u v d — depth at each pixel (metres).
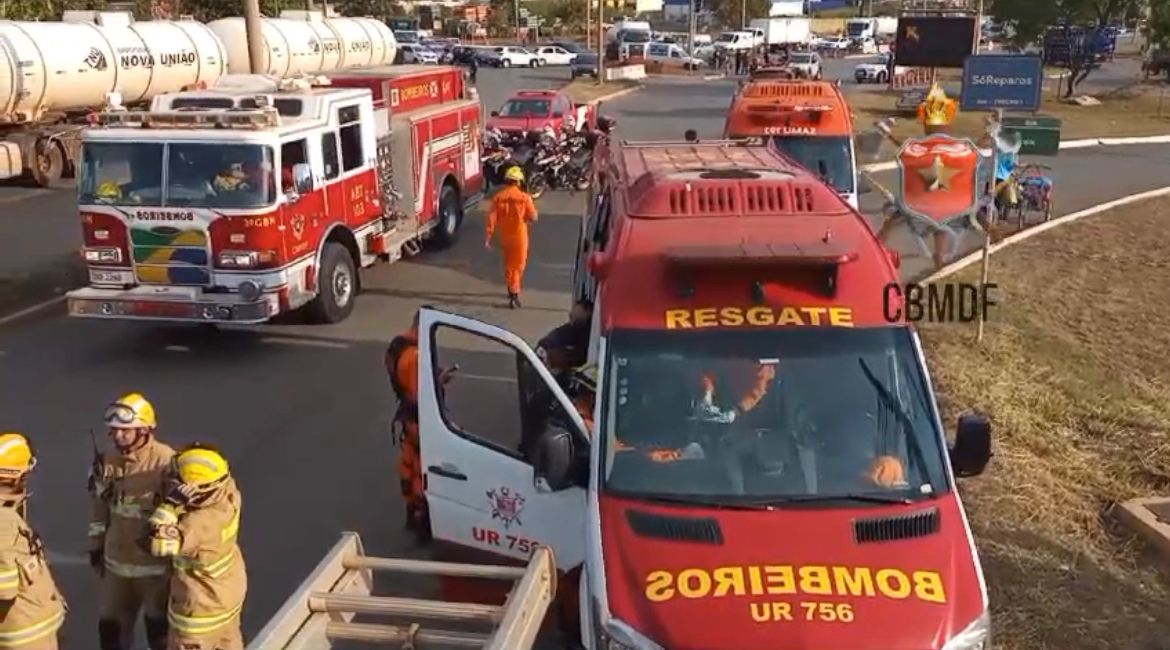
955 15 38.34
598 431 5.27
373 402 10.70
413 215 15.51
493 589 6.44
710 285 5.55
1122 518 7.91
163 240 11.55
